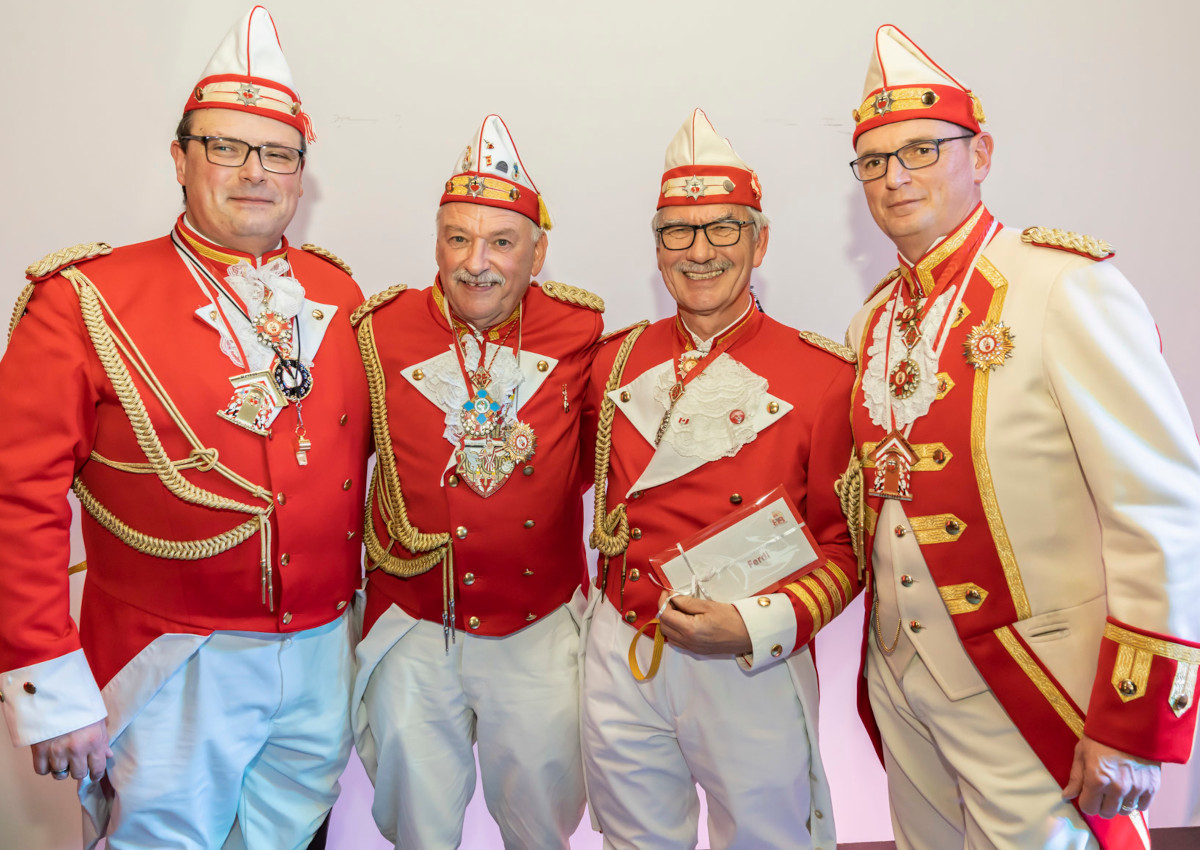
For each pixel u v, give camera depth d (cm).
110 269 162
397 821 194
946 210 155
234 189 160
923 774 172
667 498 173
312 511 168
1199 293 229
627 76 222
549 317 190
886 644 165
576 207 226
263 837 184
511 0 219
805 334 178
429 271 226
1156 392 135
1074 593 146
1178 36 221
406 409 182
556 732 189
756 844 176
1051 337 142
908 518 154
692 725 173
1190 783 240
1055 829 145
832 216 228
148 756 165
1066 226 227
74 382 153
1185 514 133
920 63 157
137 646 165
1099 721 135
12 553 148
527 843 196
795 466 169
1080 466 143
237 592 165
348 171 222
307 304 175
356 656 191
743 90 222
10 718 149
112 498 163
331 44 218
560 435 185
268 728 175
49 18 214
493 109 221
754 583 165
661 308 230
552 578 189
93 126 217
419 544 179
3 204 219
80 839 233
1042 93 223
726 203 169
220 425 161
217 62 163
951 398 150
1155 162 225
